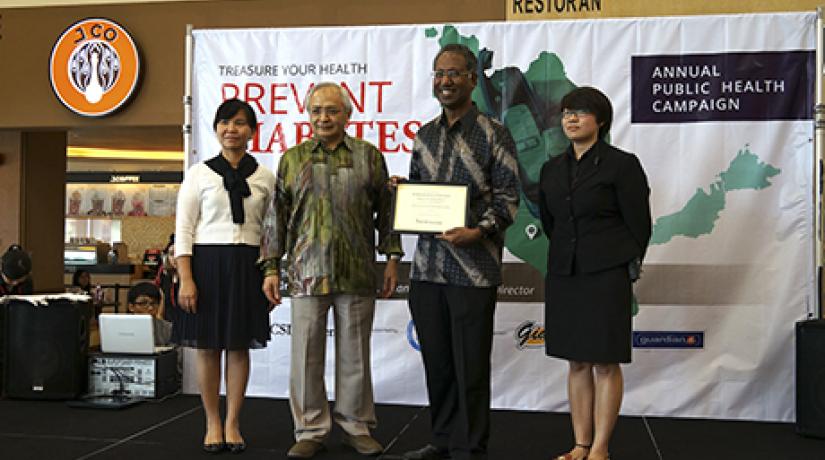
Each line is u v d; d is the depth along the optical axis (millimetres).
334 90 3424
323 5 5719
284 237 3506
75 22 6078
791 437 3900
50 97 6156
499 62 4527
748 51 4312
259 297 3533
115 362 4672
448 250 3178
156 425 4020
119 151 14820
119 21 6027
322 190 3391
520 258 4473
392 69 4621
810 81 4266
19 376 4621
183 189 3537
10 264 5301
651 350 4359
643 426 4129
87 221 15836
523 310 4469
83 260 12734
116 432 3863
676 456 3527
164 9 5961
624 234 3135
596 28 4445
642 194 3119
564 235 3219
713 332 4320
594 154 3180
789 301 4258
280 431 3910
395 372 4570
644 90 4398
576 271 3170
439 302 3250
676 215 4359
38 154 7504
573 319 3178
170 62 5961
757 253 4297
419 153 3365
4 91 6211
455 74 3145
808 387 3875
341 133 3465
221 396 4770
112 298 12234
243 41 4734
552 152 4473
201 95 4773
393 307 4574
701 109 4352
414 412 4379
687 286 4340
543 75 4488
